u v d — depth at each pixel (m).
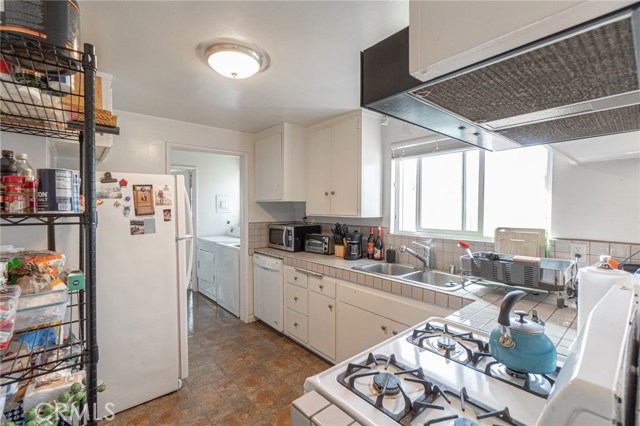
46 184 0.71
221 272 3.88
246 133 3.35
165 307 2.01
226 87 2.05
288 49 1.56
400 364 0.91
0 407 0.65
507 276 1.56
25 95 0.81
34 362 0.76
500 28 0.43
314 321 2.53
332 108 2.50
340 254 2.78
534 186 1.94
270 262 3.02
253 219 3.41
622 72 0.55
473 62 0.51
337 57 1.64
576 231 1.69
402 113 0.82
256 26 1.36
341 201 2.71
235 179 5.07
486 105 0.75
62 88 0.80
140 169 2.64
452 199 2.39
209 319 3.46
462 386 0.80
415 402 0.70
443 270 2.27
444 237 2.32
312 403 0.73
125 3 1.20
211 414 1.87
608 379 0.34
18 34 0.61
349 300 2.20
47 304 0.75
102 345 1.79
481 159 2.17
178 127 2.85
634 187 1.51
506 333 0.83
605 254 1.58
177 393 2.07
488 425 0.65
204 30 1.39
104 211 1.80
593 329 0.44
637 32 0.40
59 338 0.84
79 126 1.03
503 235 1.90
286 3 1.21
